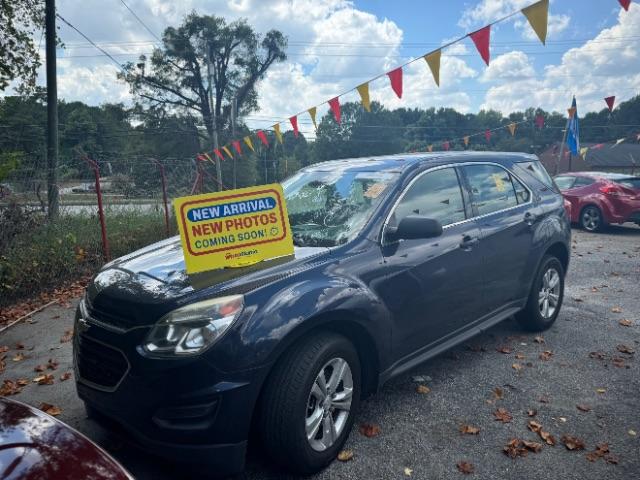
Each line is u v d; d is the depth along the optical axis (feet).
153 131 168.76
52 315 19.26
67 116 145.79
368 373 10.63
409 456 9.71
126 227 30.40
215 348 7.97
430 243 11.73
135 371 8.14
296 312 8.63
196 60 174.50
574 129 57.31
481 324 13.74
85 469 5.71
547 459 9.66
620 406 11.68
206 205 9.39
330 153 233.14
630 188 38.37
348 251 10.24
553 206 16.60
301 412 8.54
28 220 23.77
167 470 9.31
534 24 12.83
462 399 11.96
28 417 6.62
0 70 39.27
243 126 177.27
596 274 25.25
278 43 180.24
